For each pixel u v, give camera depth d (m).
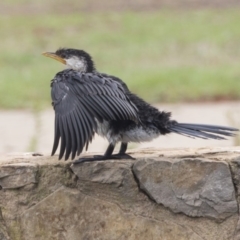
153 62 33.72
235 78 29.42
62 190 11.32
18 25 44.12
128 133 11.05
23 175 11.31
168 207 11.18
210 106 25.81
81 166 11.22
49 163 11.39
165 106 26.09
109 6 51.91
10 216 11.41
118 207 11.25
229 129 11.16
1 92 27.73
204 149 12.29
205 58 34.31
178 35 40.25
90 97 10.77
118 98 10.76
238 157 11.14
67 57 12.12
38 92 27.97
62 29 42.84
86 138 10.48
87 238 11.34
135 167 11.16
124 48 37.41
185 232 11.19
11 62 34.75
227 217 11.12
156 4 52.16
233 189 11.08
